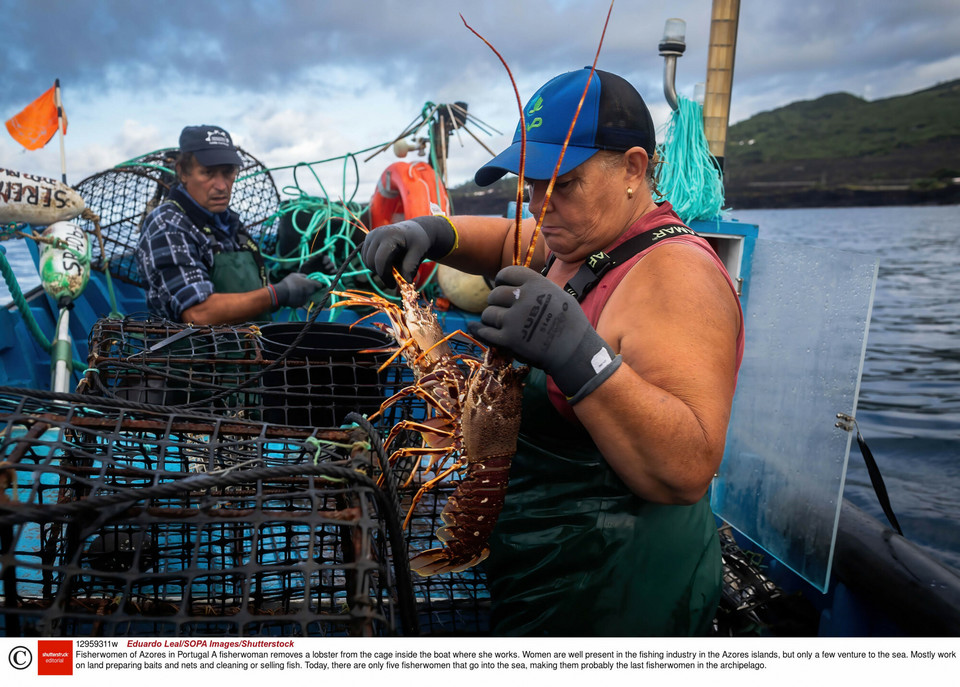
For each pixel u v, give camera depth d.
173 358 1.91
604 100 1.36
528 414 1.51
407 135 4.04
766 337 2.24
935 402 8.62
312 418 1.88
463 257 2.04
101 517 0.94
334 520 0.98
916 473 5.75
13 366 3.27
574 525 1.46
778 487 2.11
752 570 2.13
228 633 1.38
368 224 4.29
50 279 3.26
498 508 1.40
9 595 1.10
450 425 1.54
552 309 1.18
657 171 1.73
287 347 1.87
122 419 1.24
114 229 4.25
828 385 1.89
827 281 1.92
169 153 4.21
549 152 1.37
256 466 1.13
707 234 2.40
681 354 1.26
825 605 2.12
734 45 2.65
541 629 1.48
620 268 1.42
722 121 2.70
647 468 1.22
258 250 3.60
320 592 1.38
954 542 4.34
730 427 2.42
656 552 1.43
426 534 1.79
